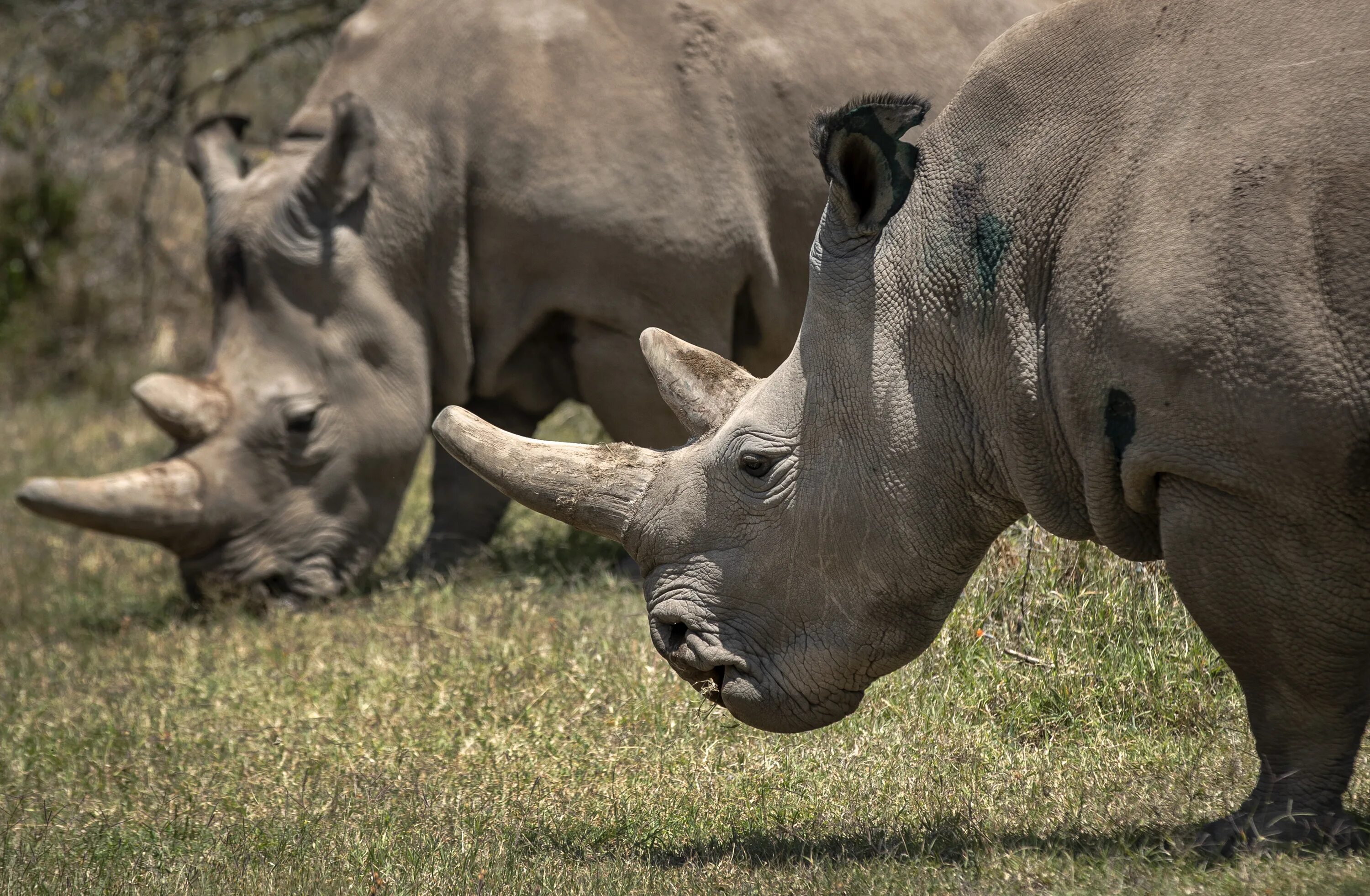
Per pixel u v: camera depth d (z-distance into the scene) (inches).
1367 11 344.5
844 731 516.1
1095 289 359.3
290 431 758.5
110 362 1461.6
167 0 1290.6
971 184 384.8
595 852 435.5
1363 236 329.1
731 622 414.6
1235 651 372.2
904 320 391.5
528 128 722.8
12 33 1450.5
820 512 401.1
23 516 1071.0
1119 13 376.8
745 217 699.4
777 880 389.7
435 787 506.0
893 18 695.1
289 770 542.0
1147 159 357.7
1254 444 341.1
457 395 768.9
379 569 849.5
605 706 562.9
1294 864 347.3
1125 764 463.2
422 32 762.2
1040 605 548.4
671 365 429.1
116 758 570.9
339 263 749.9
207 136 822.5
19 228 1528.1
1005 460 390.0
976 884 366.0
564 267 721.0
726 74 703.1
